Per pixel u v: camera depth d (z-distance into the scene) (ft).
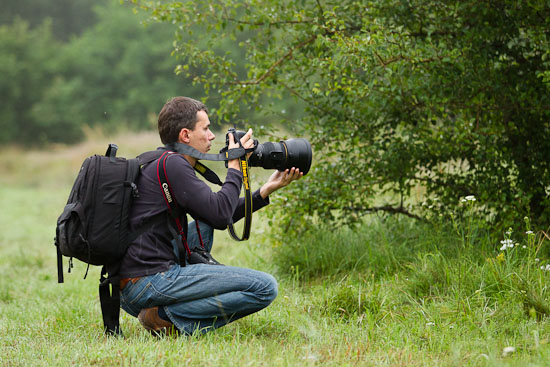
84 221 21.13
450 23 31.63
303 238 35.78
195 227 25.34
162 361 19.74
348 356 20.39
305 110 34.63
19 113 202.49
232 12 34.71
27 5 270.05
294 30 34.42
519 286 24.48
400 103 31.94
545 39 29.19
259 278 22.68
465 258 28.25
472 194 33.14
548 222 31.14
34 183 112.37
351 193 33.09
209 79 35.58
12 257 48.65
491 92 30.96
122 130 145.59
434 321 23.79
